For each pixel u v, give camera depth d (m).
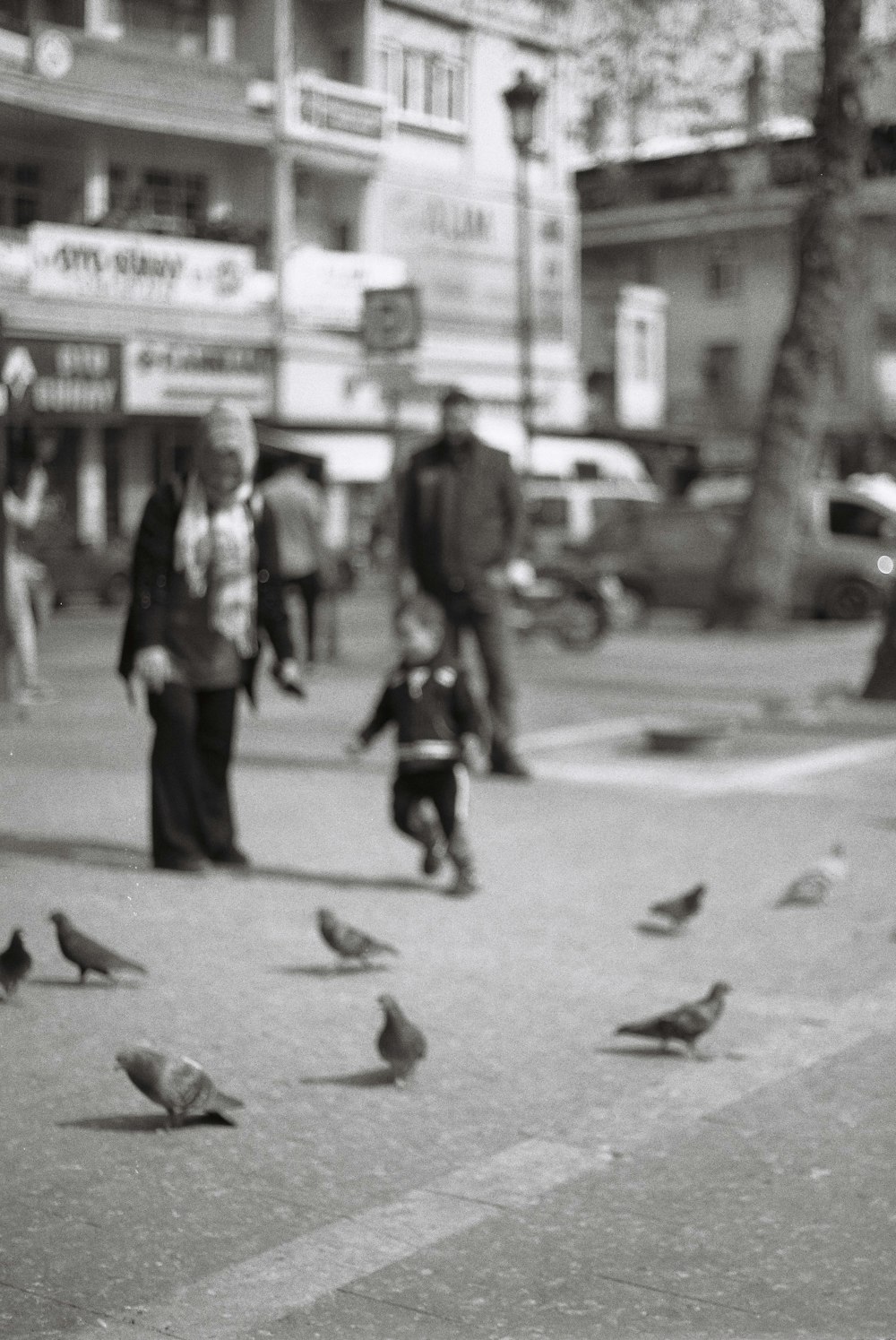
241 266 40.09
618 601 27.81
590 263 63.97
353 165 42.72
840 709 16.42
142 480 39.59
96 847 9.12
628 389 59.66
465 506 12.03
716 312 61.94
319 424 41.94
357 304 42.22
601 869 9.20
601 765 12.95
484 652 12.15
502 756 12.19
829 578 29.22
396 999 6.64
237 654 8.78
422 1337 3.83
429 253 45.69
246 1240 4.35
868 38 22.61
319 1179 4.77
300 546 19.30
